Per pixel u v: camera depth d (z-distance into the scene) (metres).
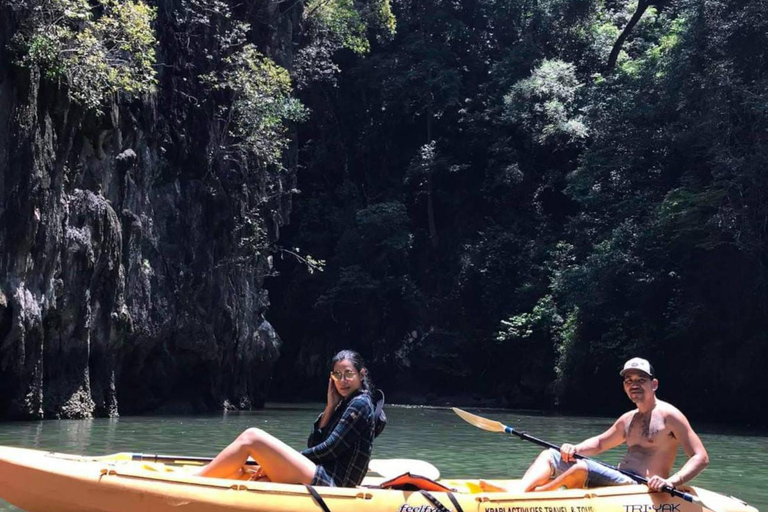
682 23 26.47
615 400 26.52
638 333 25.47
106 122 16.84
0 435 12.28
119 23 16.00
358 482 5.77
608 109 27.75
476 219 34.91
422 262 34.84
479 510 5.68
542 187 33.41
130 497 5.34
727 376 23.02
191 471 5.97
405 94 34.88
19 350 14.91
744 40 23.08
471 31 36.66
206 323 21.20
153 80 17.78
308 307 33.56
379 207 32.81
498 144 33.38
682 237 23.41
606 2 38.34
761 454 13.42
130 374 19.58
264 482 5.49
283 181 26.36
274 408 24.73
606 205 27.88
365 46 33.19
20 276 14.77
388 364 33.16
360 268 32.53
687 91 24.70
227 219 21.92
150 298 19.44
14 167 14.56
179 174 20.62
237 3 23.05
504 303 31.69
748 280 22.50
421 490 5.79
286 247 34.03
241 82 20.91
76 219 16.62
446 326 33.22
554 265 29.83
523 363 30.25
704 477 10.04
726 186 21.92
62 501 5.37
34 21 14.88
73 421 15.99
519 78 34.34
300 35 28.72
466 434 15.60
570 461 6.48
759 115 21.84
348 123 36.06
